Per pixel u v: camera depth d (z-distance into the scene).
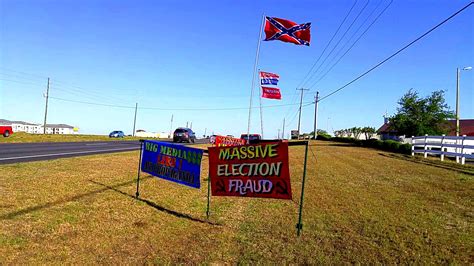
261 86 26.38
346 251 5.91
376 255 5.73
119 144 32.72
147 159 8.83
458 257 5.64
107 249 5.60
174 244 6.07
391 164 19.19
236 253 5.80
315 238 6.55
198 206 8.80
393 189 11.45
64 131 139.00
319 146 39.09
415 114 50.31
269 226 7.30
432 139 23.69
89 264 5.03
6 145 24.27
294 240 6.43
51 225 6.27
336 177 14.17
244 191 7.00
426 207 8.90
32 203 7.44
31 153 18.30
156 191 10.01
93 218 6.91
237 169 7.09
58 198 8.07
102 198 8.47
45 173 11.22
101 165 14.22
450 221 7.63
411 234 6.73
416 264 5.37
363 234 6.75
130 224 6.84
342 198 10.01
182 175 8.01
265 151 6.82
